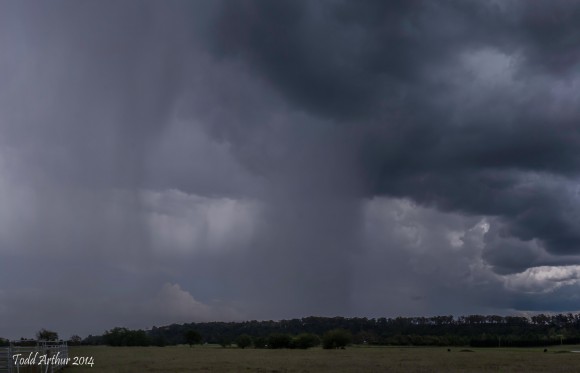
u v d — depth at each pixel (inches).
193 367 2220.7
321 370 2049.7
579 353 3986.2
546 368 2135.8
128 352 4136.3
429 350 4815.5
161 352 4170.8
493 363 2512.3
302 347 5511.8
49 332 3745.1
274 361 2709.2
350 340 5442.9
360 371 1993.1
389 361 2706.7
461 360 2812.5
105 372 1929.1
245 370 2057.1
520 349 5452.8
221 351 4436.5
